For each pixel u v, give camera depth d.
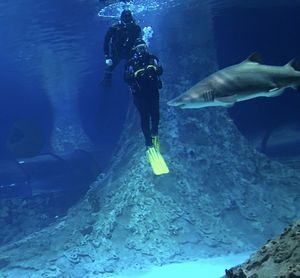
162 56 14.90
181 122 13.78
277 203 12.32
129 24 7.50
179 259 10.62
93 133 41.19
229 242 11.09
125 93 35.56
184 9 14.86
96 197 13.22
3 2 15.46
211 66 14.91
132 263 10.62
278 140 27.50
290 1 23.02
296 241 3.31
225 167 13.08
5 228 17.19
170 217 11.62
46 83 39.00
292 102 30.19
